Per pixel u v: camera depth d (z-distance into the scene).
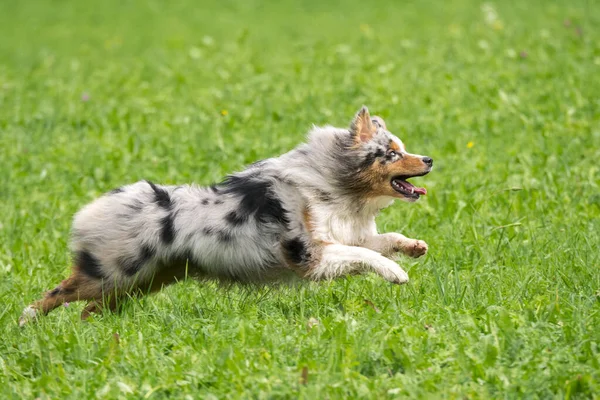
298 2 52.25
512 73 28.30
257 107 26.80
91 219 13.45
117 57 38.69
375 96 26.91
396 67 30.67
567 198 17.81
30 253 16.86
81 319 13.52
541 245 15.37
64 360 11.50
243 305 13.42
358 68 30.97
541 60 29.94
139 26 47.62
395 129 23.81
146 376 10.68
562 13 40.03
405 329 11.31
